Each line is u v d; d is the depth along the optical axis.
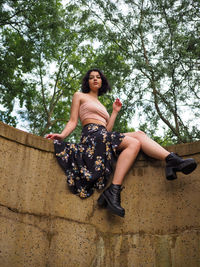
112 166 3.17
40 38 10.92
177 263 2.72
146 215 3.01
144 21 8.98
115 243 2.95
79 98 3.45
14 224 2.75
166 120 8.71
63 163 3.11
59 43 10.94
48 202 3.01
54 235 2.91
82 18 9.74
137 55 8.63
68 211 3.03
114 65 9.16
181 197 2.94
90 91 3.68
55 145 3.16
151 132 8.48
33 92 12.05
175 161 2.85
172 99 8.12
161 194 3.04
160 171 3.12
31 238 2.80
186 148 3.08
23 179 2.95
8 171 2.87
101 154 3.08
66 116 13.30
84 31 10.45
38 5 10.70
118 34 9.33
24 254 2.71
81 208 3.06
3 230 2.67
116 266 2.86
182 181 3.00
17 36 11.61
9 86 11.26
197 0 8.39
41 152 3.13
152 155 3.06
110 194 2.93
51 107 12.24
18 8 10.61
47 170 3.11
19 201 2.86
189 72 8.05
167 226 2.90
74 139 10.23
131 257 2.87
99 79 3.69
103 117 3.41
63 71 12.48
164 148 3.18
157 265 2.78
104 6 9.20
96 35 9.80
